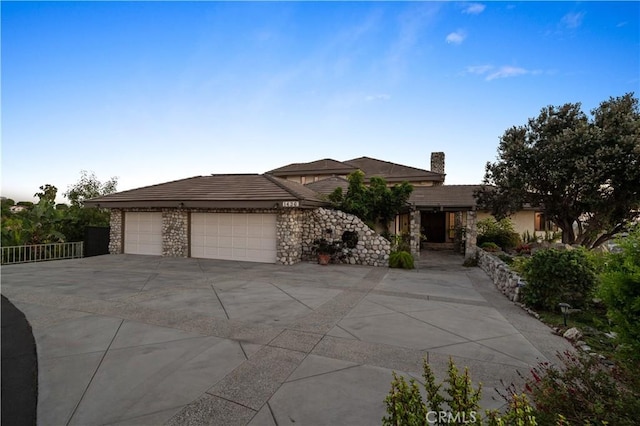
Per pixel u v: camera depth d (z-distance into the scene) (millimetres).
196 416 3131
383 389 3633
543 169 12891
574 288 6594
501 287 8961
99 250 17094
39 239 15234
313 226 14180
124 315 6402
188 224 15250
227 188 15109
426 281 10180
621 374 2717
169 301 7477
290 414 3152
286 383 3758
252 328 5680
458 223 19094
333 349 4777
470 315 6633
